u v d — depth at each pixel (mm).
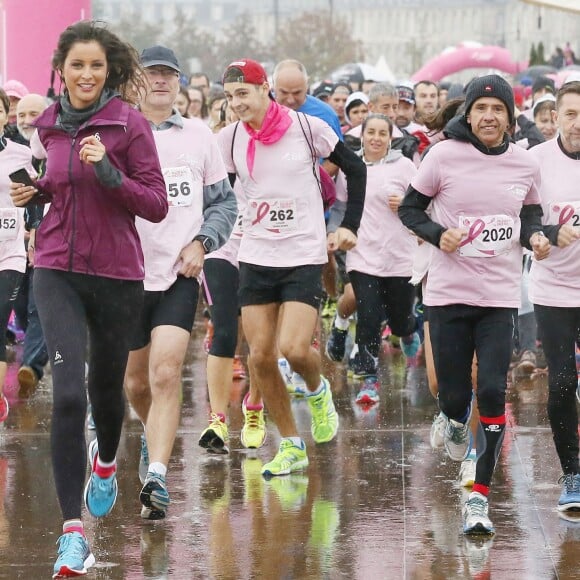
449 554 10039
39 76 26625
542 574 9547
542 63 59969
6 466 13109
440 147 10719
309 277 12516
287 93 15320
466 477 12164
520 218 10883
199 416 15672
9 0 26562
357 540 10430
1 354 14531
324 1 115312
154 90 11477
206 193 11680
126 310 9602
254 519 11062
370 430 14875
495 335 10695
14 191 9375
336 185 16844
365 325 16812
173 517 11125
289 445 12812
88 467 12961
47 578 9461
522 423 15188
